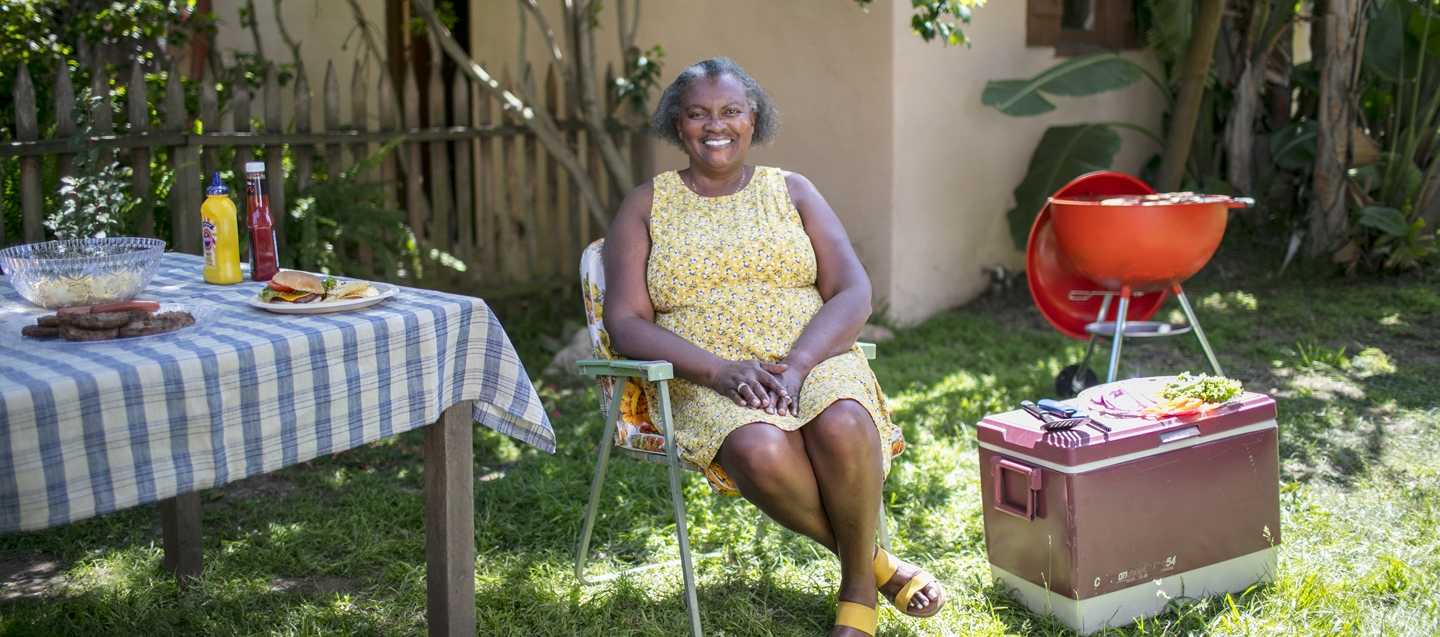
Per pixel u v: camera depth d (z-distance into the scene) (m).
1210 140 7.81
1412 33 6.98
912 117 6.65
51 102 5.55
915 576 3.02
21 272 2.61
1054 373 5.46
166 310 2.52
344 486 4.20
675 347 3.02
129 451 2.11
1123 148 7.86
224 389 2.22
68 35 6.12
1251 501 3.12
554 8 7.61
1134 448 2.91
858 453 2.77
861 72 6.62
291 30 7.66
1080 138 7.00
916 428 4.65
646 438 3.05
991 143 7.20
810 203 3.32
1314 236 7.16
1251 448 3.11
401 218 5.98
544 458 4.45
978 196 7.17
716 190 3.33
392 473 4.39
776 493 2.78
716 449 2.85
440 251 6.57
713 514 3.78
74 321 2.34
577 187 7.19
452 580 2.73
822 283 3.30
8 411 1.96
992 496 3.11
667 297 3.21
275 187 5.72
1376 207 6.79
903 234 6.71
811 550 3.47
